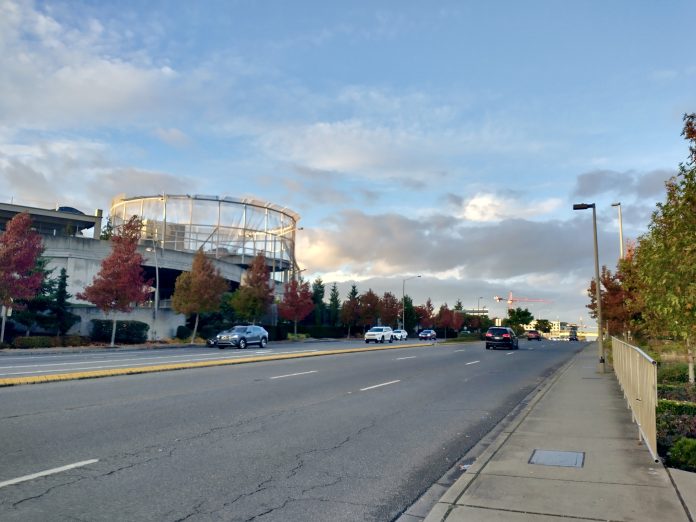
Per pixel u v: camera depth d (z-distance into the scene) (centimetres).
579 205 2523
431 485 719
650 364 789
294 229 8131
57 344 3566
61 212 7012
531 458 798
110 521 556
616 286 3381
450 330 10819
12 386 1480
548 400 1412
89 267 4766
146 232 6988
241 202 7438
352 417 1171
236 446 884
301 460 813
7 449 816
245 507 610
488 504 596
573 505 591
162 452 829
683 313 1032
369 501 646
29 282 3309
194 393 1437
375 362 2680
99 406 1193
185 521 563
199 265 4462
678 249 992
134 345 3922
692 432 980
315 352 3247
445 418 1202
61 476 697
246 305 5253
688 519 548
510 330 4662
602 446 875
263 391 1521
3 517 556
